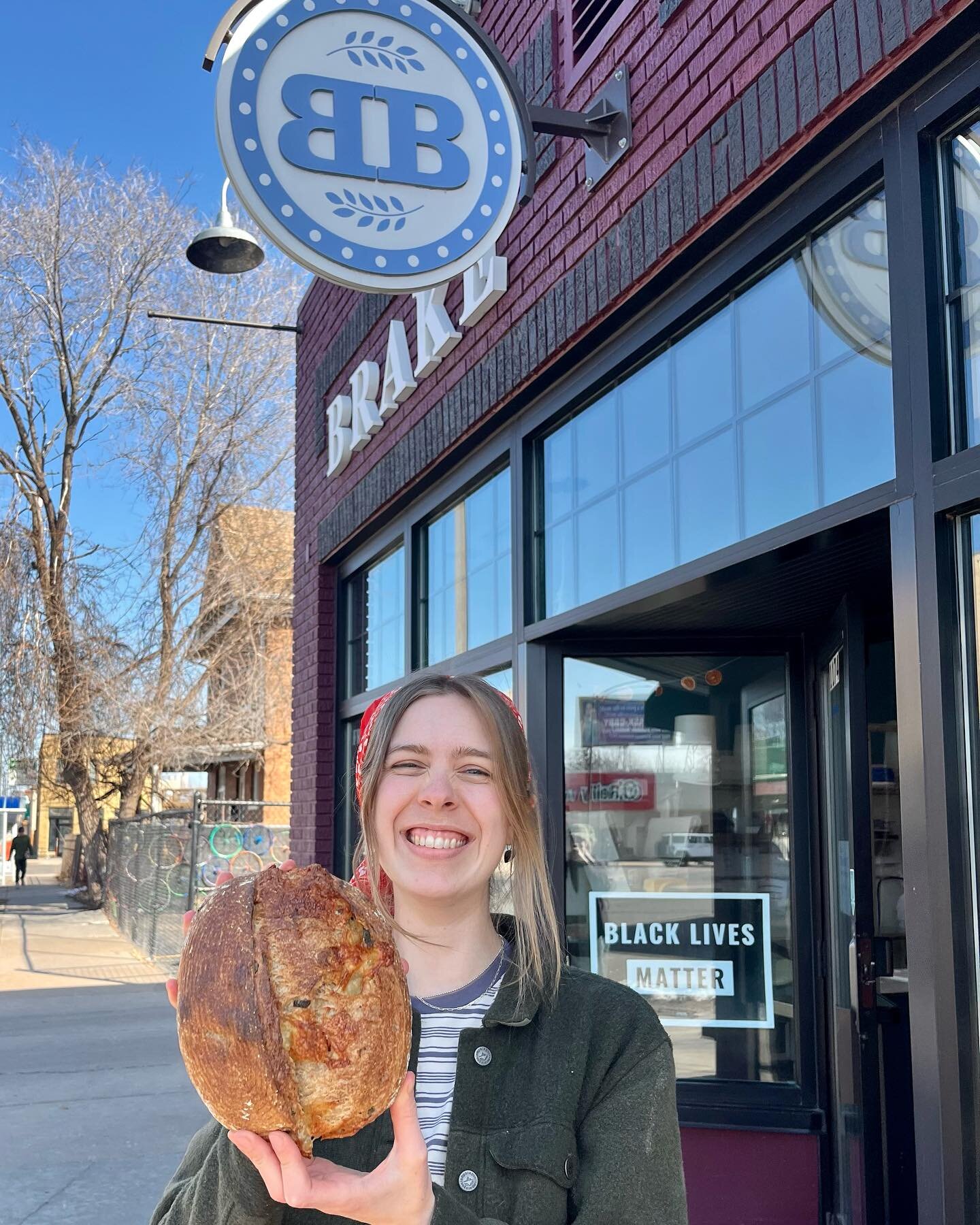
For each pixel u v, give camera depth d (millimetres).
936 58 2482
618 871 4180
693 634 4242
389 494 5789
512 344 4387
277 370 21062
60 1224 4570
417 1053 1522
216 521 20922
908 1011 3537
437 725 1627
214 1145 1368
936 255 2562
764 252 3178
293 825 7656
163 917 13141
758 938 4082
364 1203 1119
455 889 1585
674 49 3434
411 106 3680
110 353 20422
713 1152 3801
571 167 4074
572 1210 1434
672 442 3703
